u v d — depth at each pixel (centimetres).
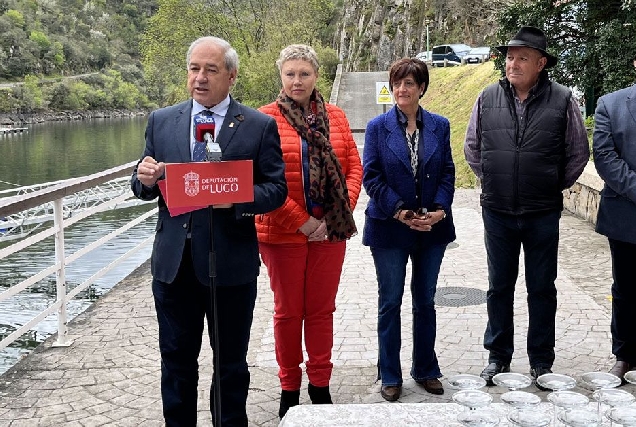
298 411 242
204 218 286
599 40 1102
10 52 12425
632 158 371
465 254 745
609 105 383
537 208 377
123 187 1753
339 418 237
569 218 940
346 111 3612
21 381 416
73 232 1980
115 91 13175
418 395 387
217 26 4581
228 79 290
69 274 1359
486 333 408
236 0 4625
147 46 4744
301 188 348
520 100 381
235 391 303
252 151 292
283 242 347
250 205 284
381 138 376
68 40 13725
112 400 389
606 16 1161
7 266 1528
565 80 1223
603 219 388
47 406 381
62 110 12025
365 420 234
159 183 267
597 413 208
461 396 210
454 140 2144
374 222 377
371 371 427
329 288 363
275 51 4284
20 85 11494
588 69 1179
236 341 300
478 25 4981
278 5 4650
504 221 386
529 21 1216
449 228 380
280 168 299
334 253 359
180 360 301
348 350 464
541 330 392
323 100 367
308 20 4788
